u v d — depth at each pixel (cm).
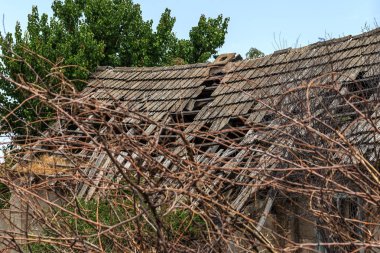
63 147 552
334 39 1241
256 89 1234
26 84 480
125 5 2069
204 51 2178
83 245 512
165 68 1500
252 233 514
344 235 515
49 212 567
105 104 511
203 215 516
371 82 944
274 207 938
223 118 1210
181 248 546
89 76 1664
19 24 1802
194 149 549
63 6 2009
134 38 2080
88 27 1986
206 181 512
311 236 969
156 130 619
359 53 1173
